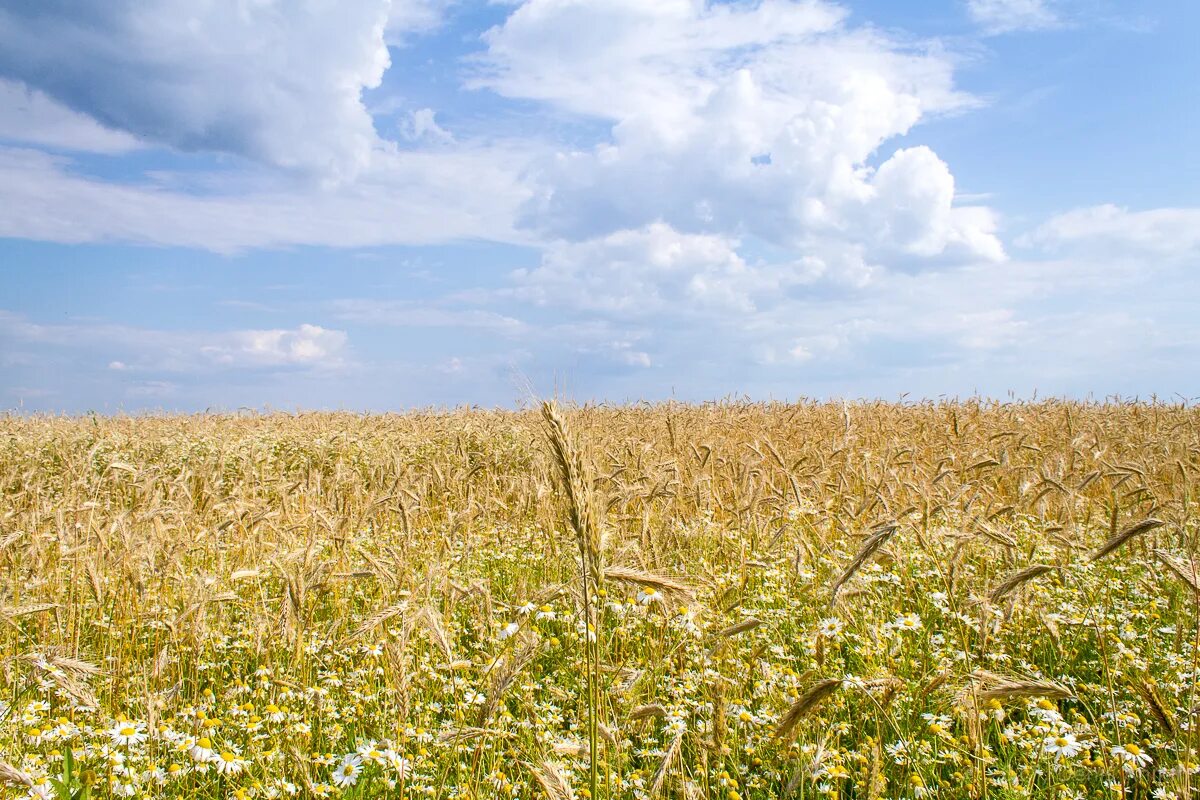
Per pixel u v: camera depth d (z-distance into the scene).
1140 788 3.73
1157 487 8.82
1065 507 7.98
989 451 11.08
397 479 9.78
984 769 3.67
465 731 3.47
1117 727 4.10
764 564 6.31
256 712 4.71
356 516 8.89
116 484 11.63
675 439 12.29
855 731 4.34
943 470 8.80
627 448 10.90
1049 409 17.14
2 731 4.00
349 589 7.27
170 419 22.27
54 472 13.64
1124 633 5.32
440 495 10.50
